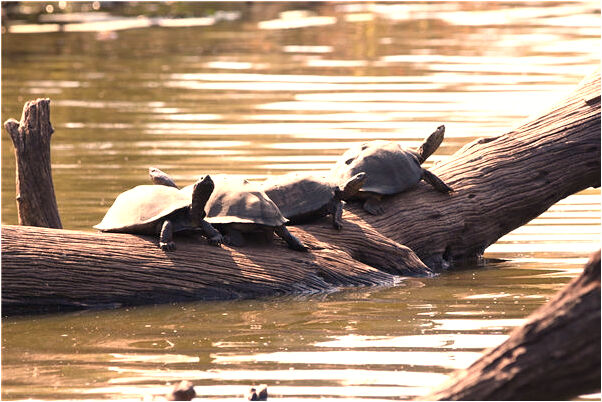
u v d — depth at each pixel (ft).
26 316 80.94
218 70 223.30
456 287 88.74
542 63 220.43
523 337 50.83
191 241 87.51
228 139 156.56
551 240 106.32
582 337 49.65
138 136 161.68
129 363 67.21
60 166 141.59
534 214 103.76
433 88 195.21
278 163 137.80
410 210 98.43
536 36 264.11
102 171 137.80
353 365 65.46
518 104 176.35
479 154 104.47
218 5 341.21
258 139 155.53
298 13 328.70
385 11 332.60
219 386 61.77
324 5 348.79
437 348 68.95
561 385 50.49
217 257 86.38
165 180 94.99
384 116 169.89
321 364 65.92
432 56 235.81
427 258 98.43
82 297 82.33
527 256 100.63
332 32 281.95
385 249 94.07
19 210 92.53
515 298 83.56
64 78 217.97
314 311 80.69
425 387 60.85
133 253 84.33
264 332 74.43
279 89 199.31
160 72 223.10
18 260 80.89
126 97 196.34
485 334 72.13
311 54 242.37
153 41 267.80
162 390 61.31
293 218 93.25
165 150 150.30
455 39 263.29
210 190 83.51
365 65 224.94
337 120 167.84
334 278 89.61
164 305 83.76
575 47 242.17
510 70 213.05
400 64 225.35
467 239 100.53
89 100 194.08
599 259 49.93
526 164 102.37
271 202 90.17
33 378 64.34
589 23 286.87
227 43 262.88
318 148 147.13
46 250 82.23
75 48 257.14
